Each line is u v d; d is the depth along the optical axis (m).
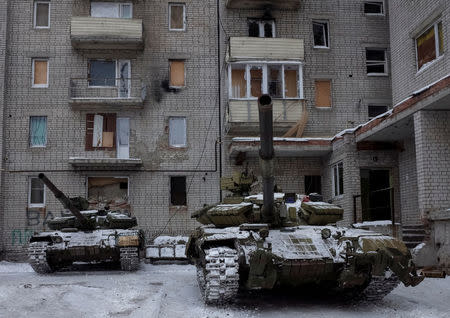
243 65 21.53
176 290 10.39
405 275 8.06
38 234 14.28
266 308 8.48
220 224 9.83
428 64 17.02
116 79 21.81
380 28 23.16
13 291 8.76
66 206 14.15
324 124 22.31
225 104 21.58
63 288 9.17
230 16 22.64
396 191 18.78
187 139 21.91
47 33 22.12
